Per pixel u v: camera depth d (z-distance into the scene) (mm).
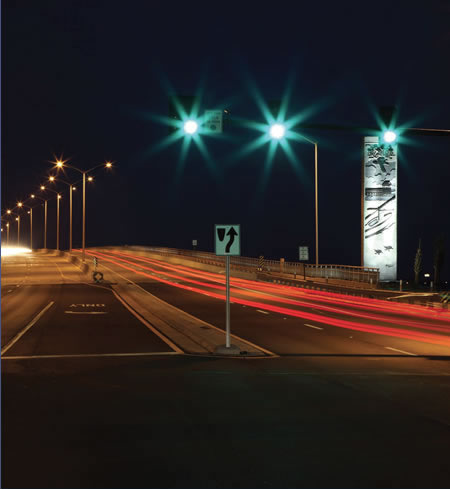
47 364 14172
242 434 8023
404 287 48625
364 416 9102
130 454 7105
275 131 14867
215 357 15367
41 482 6172
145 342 18266
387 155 51375
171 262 87562
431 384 11875
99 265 78250
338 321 25203
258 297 38781
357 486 6062
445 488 6020
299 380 12203
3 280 54062
